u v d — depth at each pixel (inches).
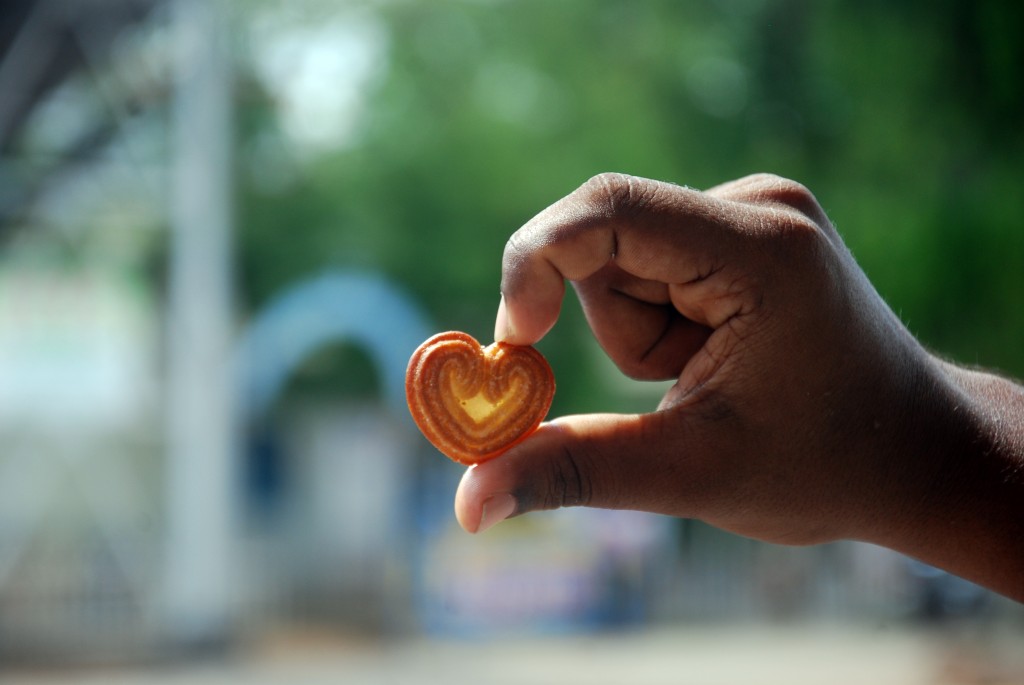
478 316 758.5
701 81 439.2
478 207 732.0
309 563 621.0
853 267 64.7
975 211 326.6
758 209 61.9
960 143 320.2
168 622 522.0
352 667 486.6
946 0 296.8
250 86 724.7
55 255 551.2
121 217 578.2
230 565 543.8
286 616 597.0
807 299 60.5
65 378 549.3
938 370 67.0
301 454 713.0
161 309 622.5
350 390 815.7
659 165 474.0
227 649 512.7
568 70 648.4
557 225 60.3
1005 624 564.1
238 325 772.6
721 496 62.9
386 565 605.0
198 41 519.5
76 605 538.6
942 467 63.7
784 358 61.1
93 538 568.4
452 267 730.8
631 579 617.3
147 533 569.3
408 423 636.7
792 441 62.1
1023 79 291.9
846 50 327.6
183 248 524.1
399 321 650.8
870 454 62.7
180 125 523.8
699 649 546.9
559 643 569.9
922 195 338.0
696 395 62.9
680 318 72.0
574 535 598.5
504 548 586.2
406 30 748.0
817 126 354.0
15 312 543.2
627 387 773.3
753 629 628.1
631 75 529.3
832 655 518.3
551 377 64.0
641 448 62.2
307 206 778.2
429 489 612.4
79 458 579.2
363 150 757.9
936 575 600.4
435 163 733.3
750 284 60.2
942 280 329.7
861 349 62.1
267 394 649.0
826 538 66.3
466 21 739.4
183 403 522.3
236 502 584.4
